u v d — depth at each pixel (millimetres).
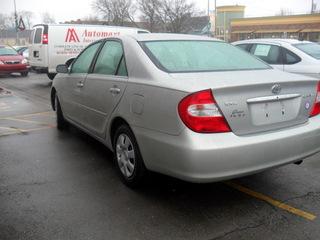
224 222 3713
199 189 4430
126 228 3615
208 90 3510
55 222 3725
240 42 9438
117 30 17062
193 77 3875
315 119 4215
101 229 3602
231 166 3541
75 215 3855
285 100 3934
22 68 19047
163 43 4617
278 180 4691
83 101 5609
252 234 3508
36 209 3982
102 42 5457
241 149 3553
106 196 4270
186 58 4402
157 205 4055
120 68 4660
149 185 4465
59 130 7180
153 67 4137
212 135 3521
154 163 3936
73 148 6027
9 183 4648
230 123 3584
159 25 49062
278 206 4027
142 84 4086
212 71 4141
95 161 5406
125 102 4328
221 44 4996
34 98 11742
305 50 8336
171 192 4359
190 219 3770
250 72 4195
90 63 5582
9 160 5480
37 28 15820
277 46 8594
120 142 4559
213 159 3471
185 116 3533
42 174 4930
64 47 15633
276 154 3779
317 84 4230
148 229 3596
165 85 3787
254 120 3727
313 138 4090
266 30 52938
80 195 4301
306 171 4973
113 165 5238
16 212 3924
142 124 4031
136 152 4223
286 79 3967
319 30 48188
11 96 12188
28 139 6578
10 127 7523
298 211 3918
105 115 4855
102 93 4902
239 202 4121
